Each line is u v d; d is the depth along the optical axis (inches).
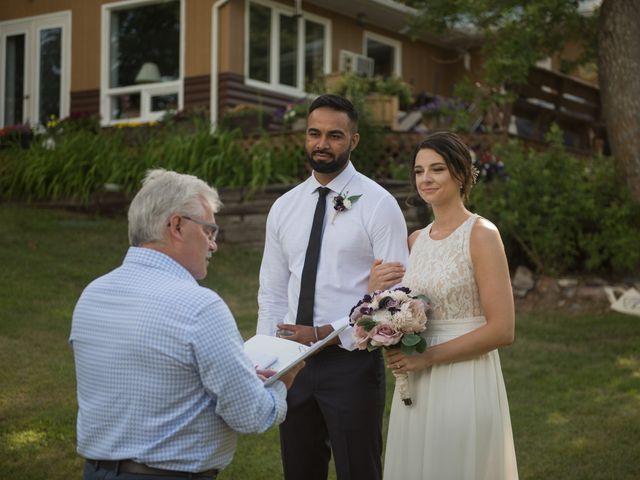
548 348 235.5
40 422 175.2
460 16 384.2
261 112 412.5
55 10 538.3
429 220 327.9
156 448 83.4
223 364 83.5
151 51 506.9
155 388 83.4
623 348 234.8
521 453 168.6
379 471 123.9
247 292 288.5
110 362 85.0
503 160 307.4
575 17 355.6
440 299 112.6
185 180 90.4
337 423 120.6
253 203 355.9
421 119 436.5
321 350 121.6
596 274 299.1
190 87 484.4
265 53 494.3
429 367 113.6
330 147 123.2
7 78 563.8
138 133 442.3
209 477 87.5
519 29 348.8
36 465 157.2
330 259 124.0
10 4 558.9
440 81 629.9
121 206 390.0
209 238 90.9
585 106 459.8
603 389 203.2
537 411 189.8
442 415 111.3
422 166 115.2
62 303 263.7
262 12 491.2
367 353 121.6
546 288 287.4
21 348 218.5
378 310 109.3
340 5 522.9
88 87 525.7
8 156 426.0
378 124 391.2
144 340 83.3
